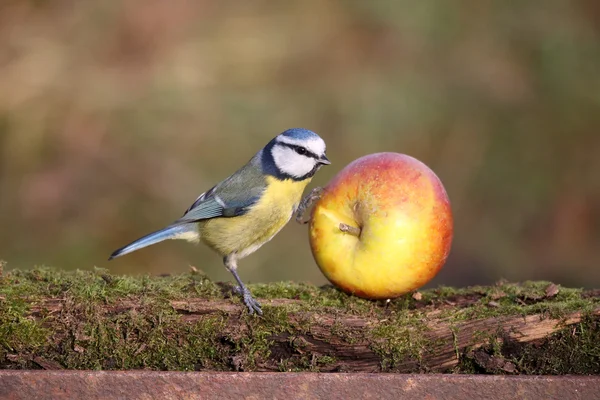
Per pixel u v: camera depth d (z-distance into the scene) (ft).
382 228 16.30
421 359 15.51
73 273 17.13
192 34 44.88
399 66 46.09
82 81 41.57
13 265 36.58
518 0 48.32
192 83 42.63
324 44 46.16
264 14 46.55
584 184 43.86
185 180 39.58
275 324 15.62
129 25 44.01
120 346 15.40
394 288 16.72
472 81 45.91
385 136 43.37
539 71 46.42
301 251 38.96
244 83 43.80
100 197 38.81
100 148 39.93
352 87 44.27
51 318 15.35
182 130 41.04
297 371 15.53
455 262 41.73
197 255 38.17
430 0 46.98
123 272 37.01
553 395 13.92
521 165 44.09
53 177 38.91
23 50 41.83
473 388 13.96
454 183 43.55
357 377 14.06
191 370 15.56
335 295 17.57
